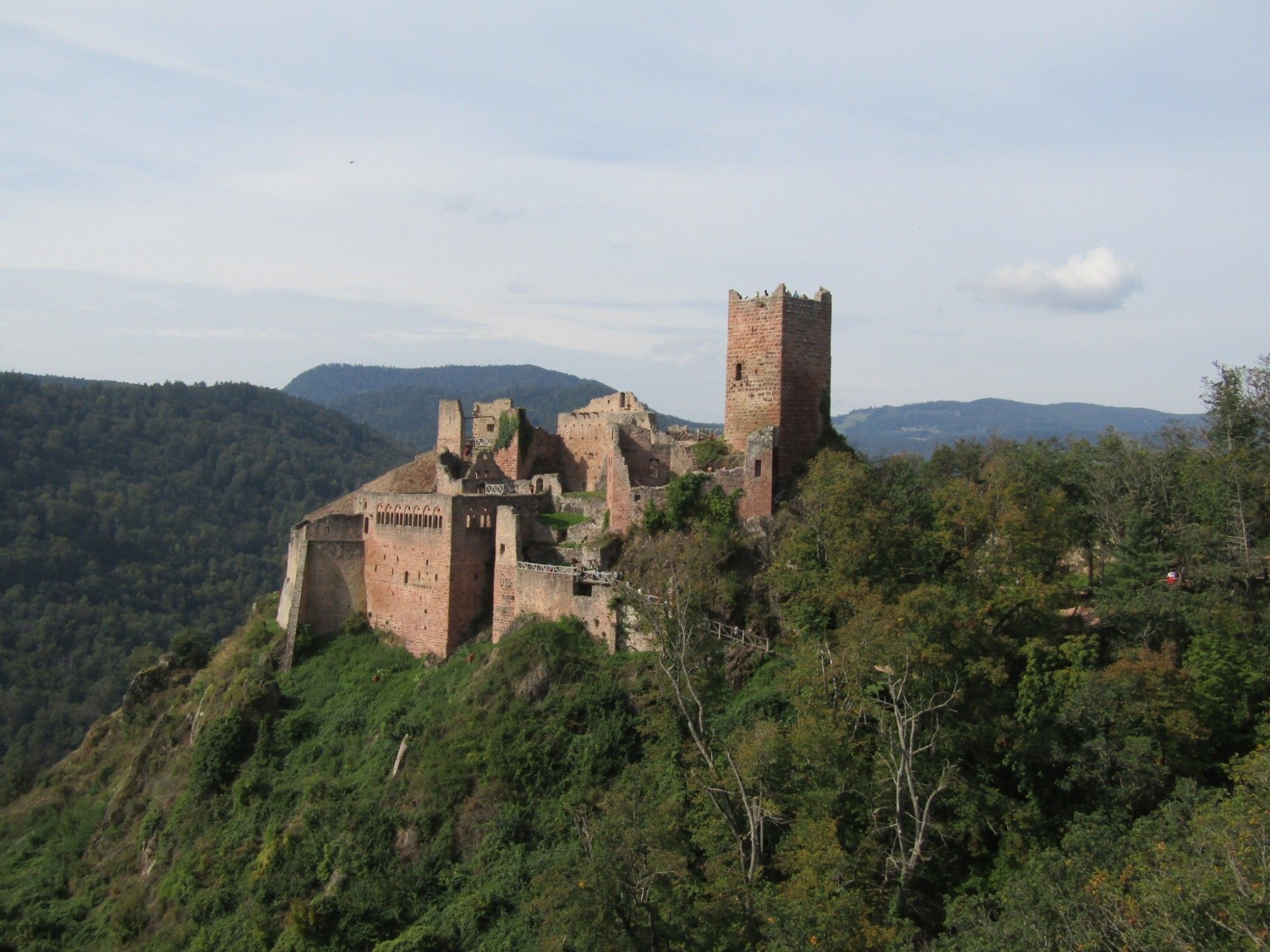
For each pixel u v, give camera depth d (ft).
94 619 529.04
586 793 193.77
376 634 276.62
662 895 138.82
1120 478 244.22
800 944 127.75
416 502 263.49
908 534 207.72
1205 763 162.71
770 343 241.76
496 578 246.47
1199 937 103.65
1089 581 243.40
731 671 201.16
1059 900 122.72
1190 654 176.35
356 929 189.88
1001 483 217.15
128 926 224.53
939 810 164.45
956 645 168.04
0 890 264.93
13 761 414.00
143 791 276.41
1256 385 246.27
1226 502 215.51
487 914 180.14
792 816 164.35
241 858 221.25
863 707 167.32
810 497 213.66
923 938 146.10
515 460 317.01
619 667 211.82
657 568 222.07
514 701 213.25
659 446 263.29
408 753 219.82
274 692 260.42
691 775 177.68
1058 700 167.73
